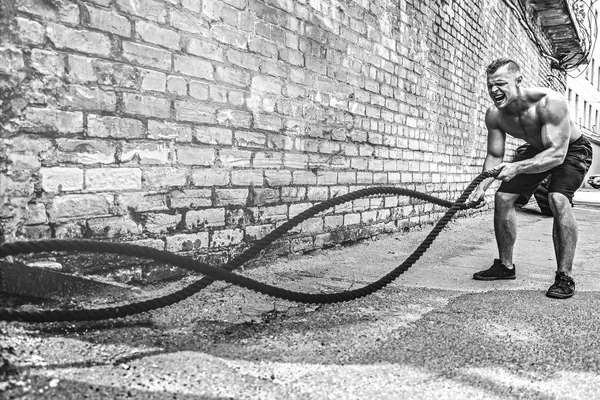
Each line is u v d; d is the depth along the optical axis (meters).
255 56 3.75
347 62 4.89
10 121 2.36
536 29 12.98
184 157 3.23
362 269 4.11
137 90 2.92
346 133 4.93
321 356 2.16
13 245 1.58
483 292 3.47
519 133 3.73
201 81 3.32
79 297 2.55
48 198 2.52
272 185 3.99
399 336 2.45
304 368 2.03
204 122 3.36
